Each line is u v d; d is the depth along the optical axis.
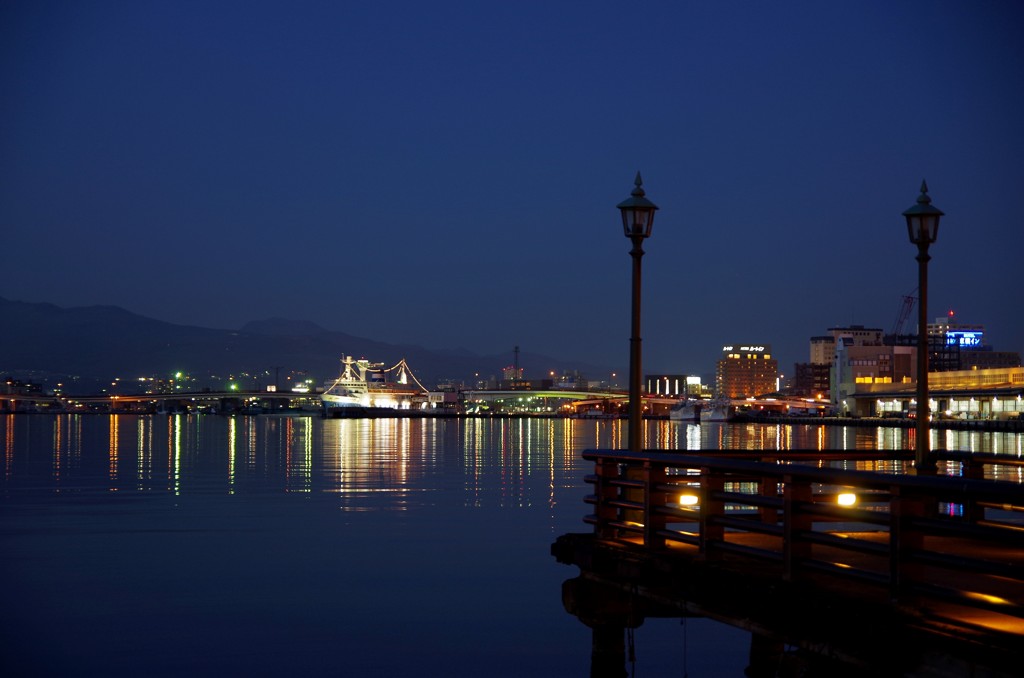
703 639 34.00
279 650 32.19
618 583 18.23
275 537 54.22
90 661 31.03
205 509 67.94
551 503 72.12
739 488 58.91
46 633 34.09
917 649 12.15
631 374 20.77
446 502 72.81
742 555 15.69
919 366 21.66
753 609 14.82
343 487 85.94
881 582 13.09
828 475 13.86
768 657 24.94
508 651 32.09
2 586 41.12
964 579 16.52
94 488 84.88
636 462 19.55
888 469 80.19
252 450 151.75
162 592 40.09
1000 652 11.25
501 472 104.06
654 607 19.44
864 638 12.85
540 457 132.25
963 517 20.62
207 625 34.94
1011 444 181.12
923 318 21.66
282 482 91.31
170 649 32.22
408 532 56.22
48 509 67.88
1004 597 14.76
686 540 17.00
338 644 32.84
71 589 40.69
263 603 38.34
